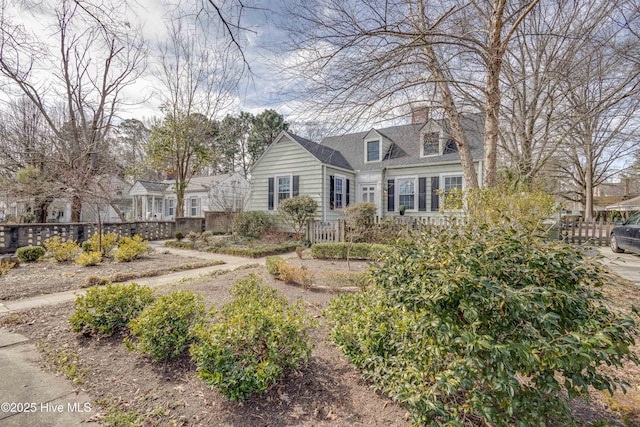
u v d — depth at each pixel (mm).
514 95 7539
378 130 16109
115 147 17703
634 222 8602
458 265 1936
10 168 12773
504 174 8500
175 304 2973
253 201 14648
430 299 1854
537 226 2357
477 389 1783
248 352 2393
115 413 2189
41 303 4711
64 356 2986
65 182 9852
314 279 5418
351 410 2203
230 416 2162
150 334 2754
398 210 14352
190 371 2717
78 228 11297
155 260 8680
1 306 4531
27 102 13180
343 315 3049
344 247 8336
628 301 4344
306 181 13172
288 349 2578
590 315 1871
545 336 1749
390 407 2219
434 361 1978
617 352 1643
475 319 1746
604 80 5797
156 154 16125
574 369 1675
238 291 4113
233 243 11500
